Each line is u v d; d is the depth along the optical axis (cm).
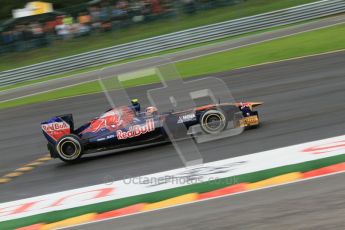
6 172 2995
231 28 8175
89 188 2305
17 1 12144
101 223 1805
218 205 1764
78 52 9088
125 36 9319
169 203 1888
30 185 2584
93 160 2855
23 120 5019
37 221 1966
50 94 6500
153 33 9150
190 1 9606
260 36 7581
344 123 2633
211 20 9244
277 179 1931
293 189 1792
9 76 8212
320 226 1455
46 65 8269
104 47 9031
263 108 3406
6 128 4756
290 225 1494
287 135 2577
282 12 8181
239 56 6328
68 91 6425
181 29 9088
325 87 3694
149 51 8188
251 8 9488
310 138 2458
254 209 1662
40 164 3031
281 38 7025
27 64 9144
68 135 2814
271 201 1711
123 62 7931
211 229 1559
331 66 4566
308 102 3312
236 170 2138
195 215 1706
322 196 1677
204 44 8044
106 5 9706
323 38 6328
